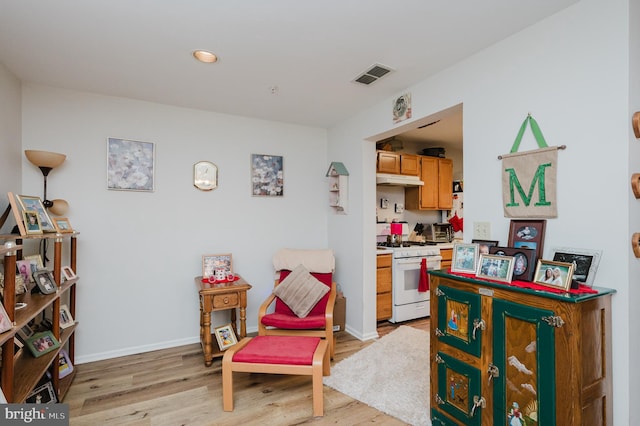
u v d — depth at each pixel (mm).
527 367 1424
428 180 4477
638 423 1418
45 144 2637
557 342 1318
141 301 2986
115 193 2889
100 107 2830
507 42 1886
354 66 2270
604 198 1458
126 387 2350
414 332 3461
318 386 2012
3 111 2242
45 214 2141
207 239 3279
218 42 1957
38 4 1582
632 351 1389
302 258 3291
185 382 2426
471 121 2098
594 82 1497
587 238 1516
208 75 2428
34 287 2023
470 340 1677
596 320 1350
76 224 2742
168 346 3088
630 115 1387
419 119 2535
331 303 2863
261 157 3551
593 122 1499
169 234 3105
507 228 1867
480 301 1638
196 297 3211
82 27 1790
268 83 2570
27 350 1999
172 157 3119
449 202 4684
